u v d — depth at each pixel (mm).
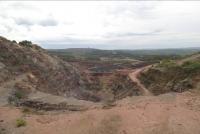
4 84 40156
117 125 17797
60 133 18766
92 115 19828
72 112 26547
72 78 65938
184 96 25344
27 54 56375
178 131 16641
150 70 58281
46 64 58156
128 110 20266
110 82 74688
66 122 20609
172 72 47875
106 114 19391
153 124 17641
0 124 22859
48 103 32094
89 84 72625
